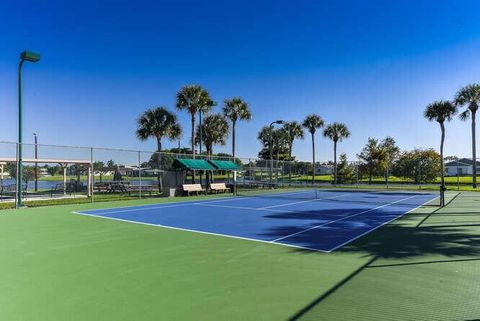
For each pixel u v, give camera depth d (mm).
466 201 24797
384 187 45500
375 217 16359
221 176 41469
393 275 7180
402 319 5121
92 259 8406
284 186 46062
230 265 7969
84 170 32688
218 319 5133
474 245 10086
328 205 22078
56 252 9086
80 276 7105
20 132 19625
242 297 5984
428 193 34594
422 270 7531
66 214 16656
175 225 13578
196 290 6316
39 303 5691
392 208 20375
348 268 7730
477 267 7742
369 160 58062
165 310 5434
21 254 8859
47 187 40906
